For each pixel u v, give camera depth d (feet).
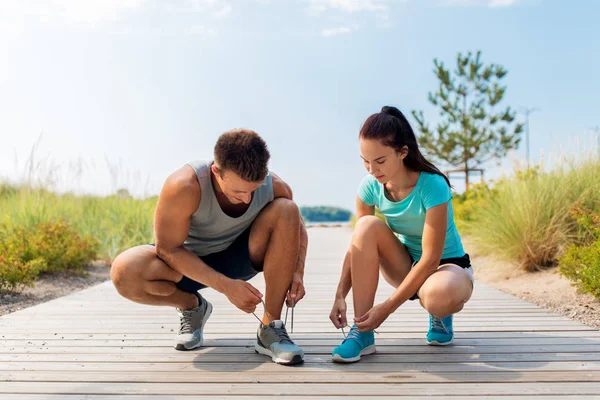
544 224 16.89
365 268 7.76
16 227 18.76
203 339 9.00
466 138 49.52
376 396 6.29
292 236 7.69
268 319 7.96
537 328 9.59
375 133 7.10
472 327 9.72
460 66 51.01
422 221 7.72
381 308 7.48
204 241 7.98
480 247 20.65
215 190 7.44
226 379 6.94
